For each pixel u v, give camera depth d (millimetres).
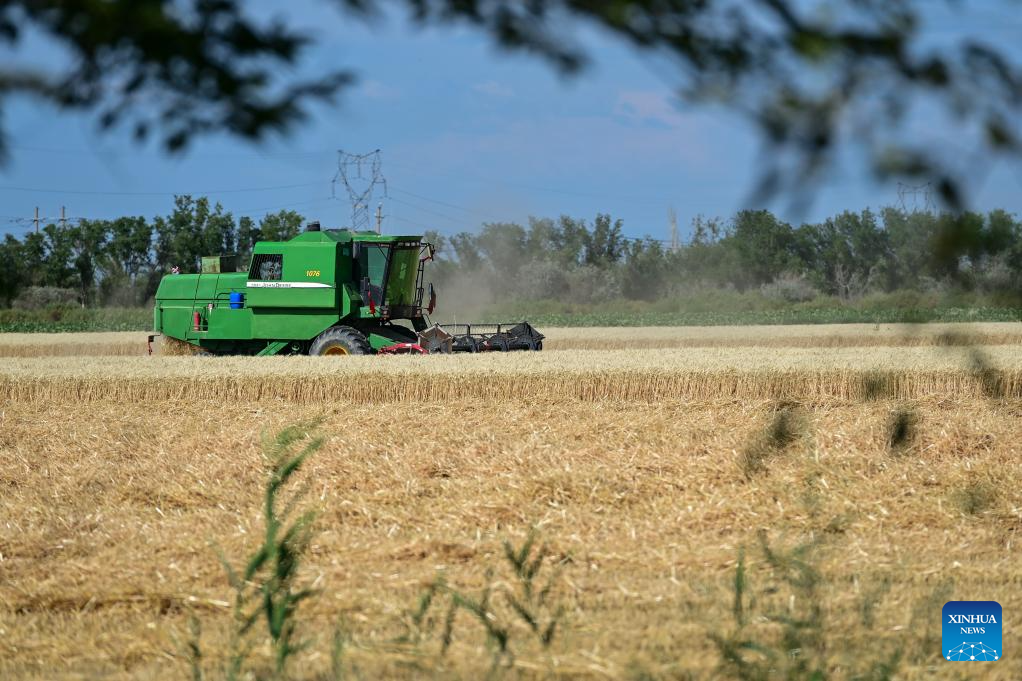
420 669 17703
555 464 38469
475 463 39594
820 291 190500
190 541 28141
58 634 21453
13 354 113250
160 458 42531
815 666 16656
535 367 61094
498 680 17078
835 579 24062
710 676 16938
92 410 55469
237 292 82062
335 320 79938
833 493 33406
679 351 75812
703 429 45812
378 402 57594
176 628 21109
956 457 39250
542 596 18969
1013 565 25797
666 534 29594
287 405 56062
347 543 28250
